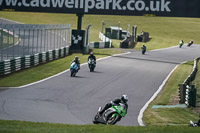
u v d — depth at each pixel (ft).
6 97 247.91
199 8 448.65
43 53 467.93
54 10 521.65
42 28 496.23
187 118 221.25
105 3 500.74
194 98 266.98
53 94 271.49
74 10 517.14
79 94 279.28
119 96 282.97
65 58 526.98
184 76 427.33
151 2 467.52
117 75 399.24
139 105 255.91
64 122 186.50
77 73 393.70
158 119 210.38
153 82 371.56
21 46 601.21
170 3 458.50
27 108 216.33
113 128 144.77
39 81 329.31
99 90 302.66
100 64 485.15
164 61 581.12
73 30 596.70
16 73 371.15
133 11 479.41
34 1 519.60
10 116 189.37
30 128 140.67
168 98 290.97
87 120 197.06
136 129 144.77
